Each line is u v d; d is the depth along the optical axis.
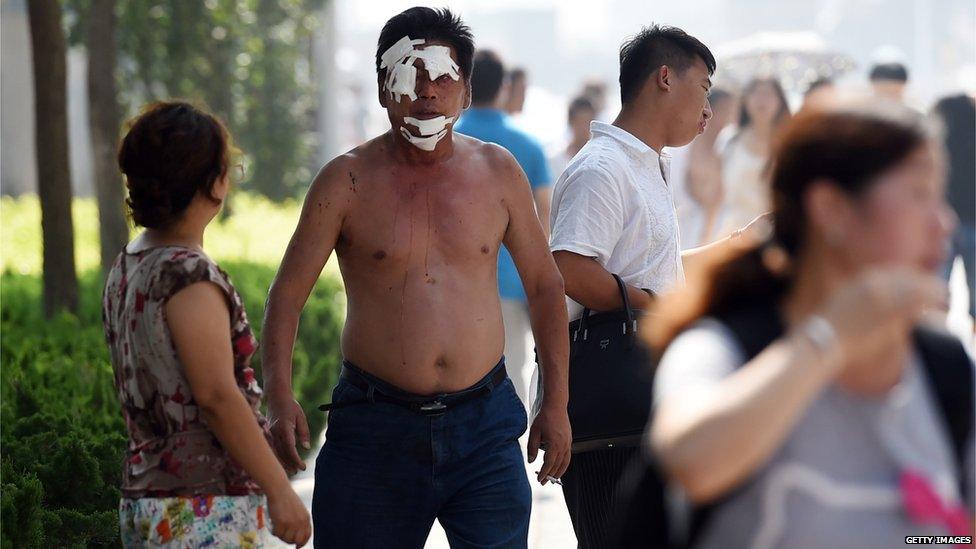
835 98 4.05
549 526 11.48
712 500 3.98
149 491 5.45
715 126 14.69
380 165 6.89
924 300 3.68
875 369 4.03
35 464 7.64
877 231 3.92
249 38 29.22
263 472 5.40
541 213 12.42
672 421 3.81
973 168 17.75
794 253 4.11
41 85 13.41
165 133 5.42
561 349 7.12
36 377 10.02
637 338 7.27
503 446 6.85
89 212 27.55
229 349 5.40
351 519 6.79
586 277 7.29
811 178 3.97
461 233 6.86
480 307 6.87
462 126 12.32
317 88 36.66
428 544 10.78
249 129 32.50
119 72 25.78
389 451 6.74
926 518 3.98
